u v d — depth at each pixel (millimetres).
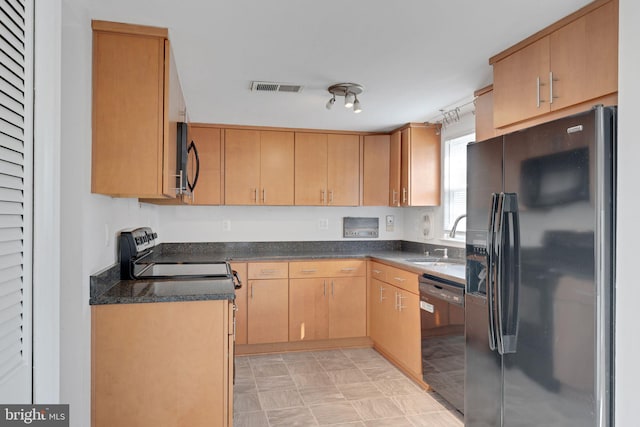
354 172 4242
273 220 4387
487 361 2039
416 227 4352
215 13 1792
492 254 1892
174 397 1966
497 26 1916
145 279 2393
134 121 1947
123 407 1928
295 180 4109
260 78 2602
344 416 2580
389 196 4277
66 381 1724
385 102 3146
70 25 1719
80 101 1740
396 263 3438
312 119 3738
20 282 980
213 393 1995
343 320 3973
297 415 2592
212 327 1998
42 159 1064
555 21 1864
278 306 3830
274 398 2838
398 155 4047
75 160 1737
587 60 1730
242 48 2152
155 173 1963
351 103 2807
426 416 2582
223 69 2449
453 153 3773
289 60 2316
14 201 943
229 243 4273
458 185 3686
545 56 1942
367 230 4590
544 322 1632
